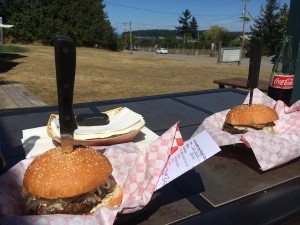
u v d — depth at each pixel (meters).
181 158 0.96
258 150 1.17
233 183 1.12
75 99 7.32
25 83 8.95
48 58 16.42
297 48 2.38
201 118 2.01
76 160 0.90
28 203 0.87
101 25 35.78
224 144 1.25
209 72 14.26
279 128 1.46
